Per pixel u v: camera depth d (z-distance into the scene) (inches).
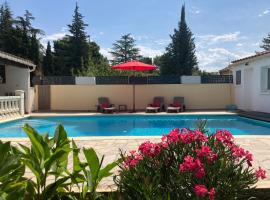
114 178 131.9
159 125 557.9
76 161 126.6
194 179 110.1
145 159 124.0
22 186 108.7
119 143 311.1
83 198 130.3
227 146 130.1
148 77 732.7
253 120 552.1
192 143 127.4
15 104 608.4
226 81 738.8
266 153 263.1
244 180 119.6
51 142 132.8
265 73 602.5
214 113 614.5
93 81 725.9
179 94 730.8
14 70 669.3
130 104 729.0
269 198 152.7
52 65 1846.7
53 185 122.0
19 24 1983.3
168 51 2063.2
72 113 655.1
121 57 2436.0
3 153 108.2
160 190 111.8
